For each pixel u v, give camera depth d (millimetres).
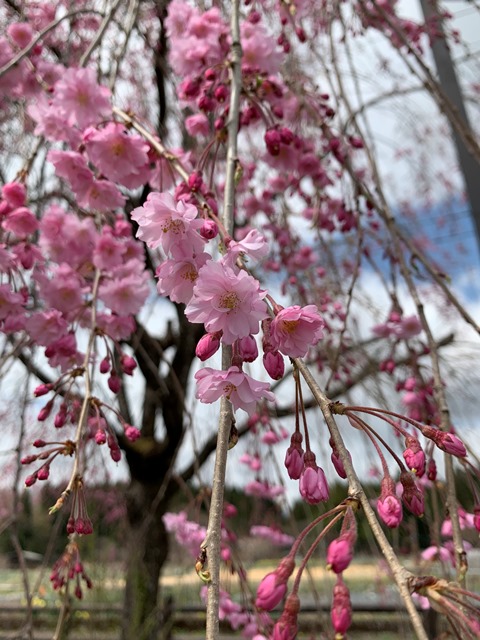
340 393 667
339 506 167
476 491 277
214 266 218
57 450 323
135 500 1061
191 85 449
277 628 146
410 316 517
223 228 253
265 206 718
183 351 1093
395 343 528
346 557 149
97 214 493
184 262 263
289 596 151
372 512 163
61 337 418
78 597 378
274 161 534
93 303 406
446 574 427
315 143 686
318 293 680
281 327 219
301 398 213
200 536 628
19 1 706
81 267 468
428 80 522
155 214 263
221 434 201
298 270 678
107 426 346
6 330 415
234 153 302
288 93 607
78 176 409
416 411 476
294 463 205
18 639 502
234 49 363
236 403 224
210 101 405
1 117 711
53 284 433
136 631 940
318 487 197
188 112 850
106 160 398
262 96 451
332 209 637
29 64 499
